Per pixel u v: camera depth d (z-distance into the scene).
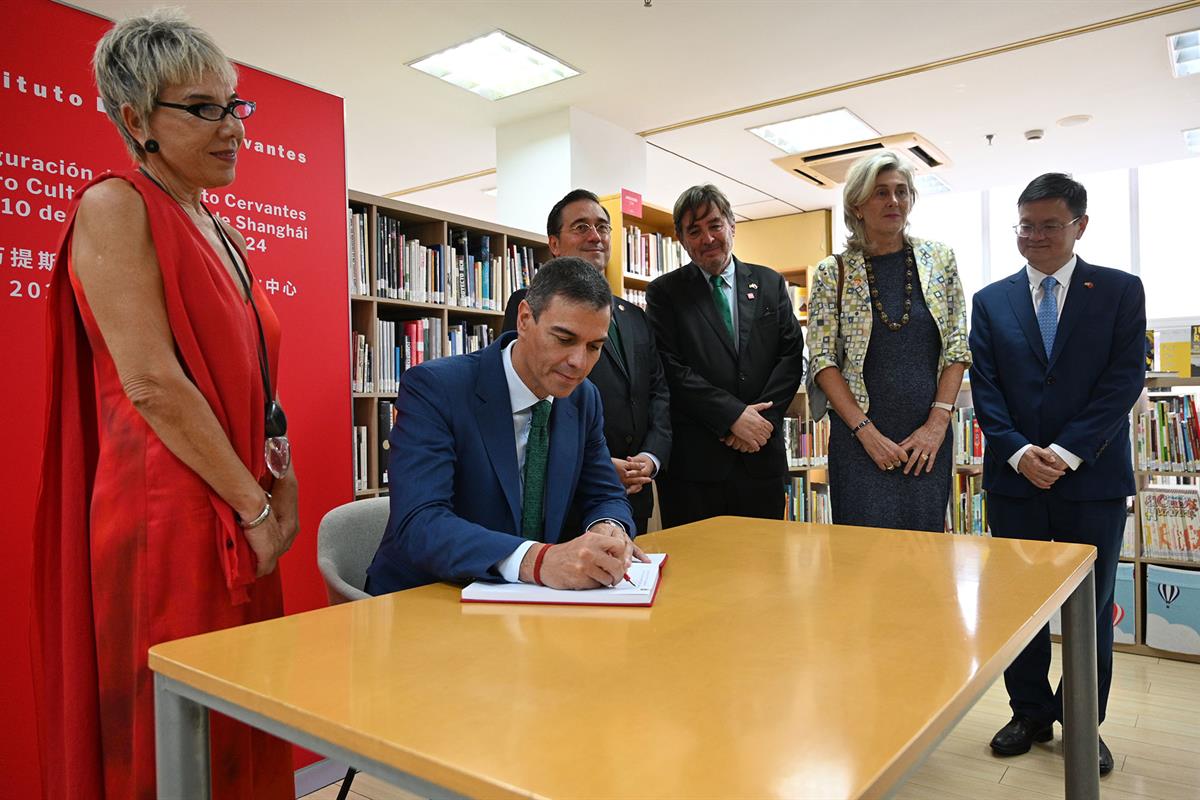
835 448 2.53
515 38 4.58
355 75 5.07
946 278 2.48
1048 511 2.45
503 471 1.52
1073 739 1.58
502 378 1.56
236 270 1.55
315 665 0.94
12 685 1.94
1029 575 1.38
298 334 2.65
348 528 1.80
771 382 2.64
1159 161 7.27
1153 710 2.98
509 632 1.07
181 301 1.35
